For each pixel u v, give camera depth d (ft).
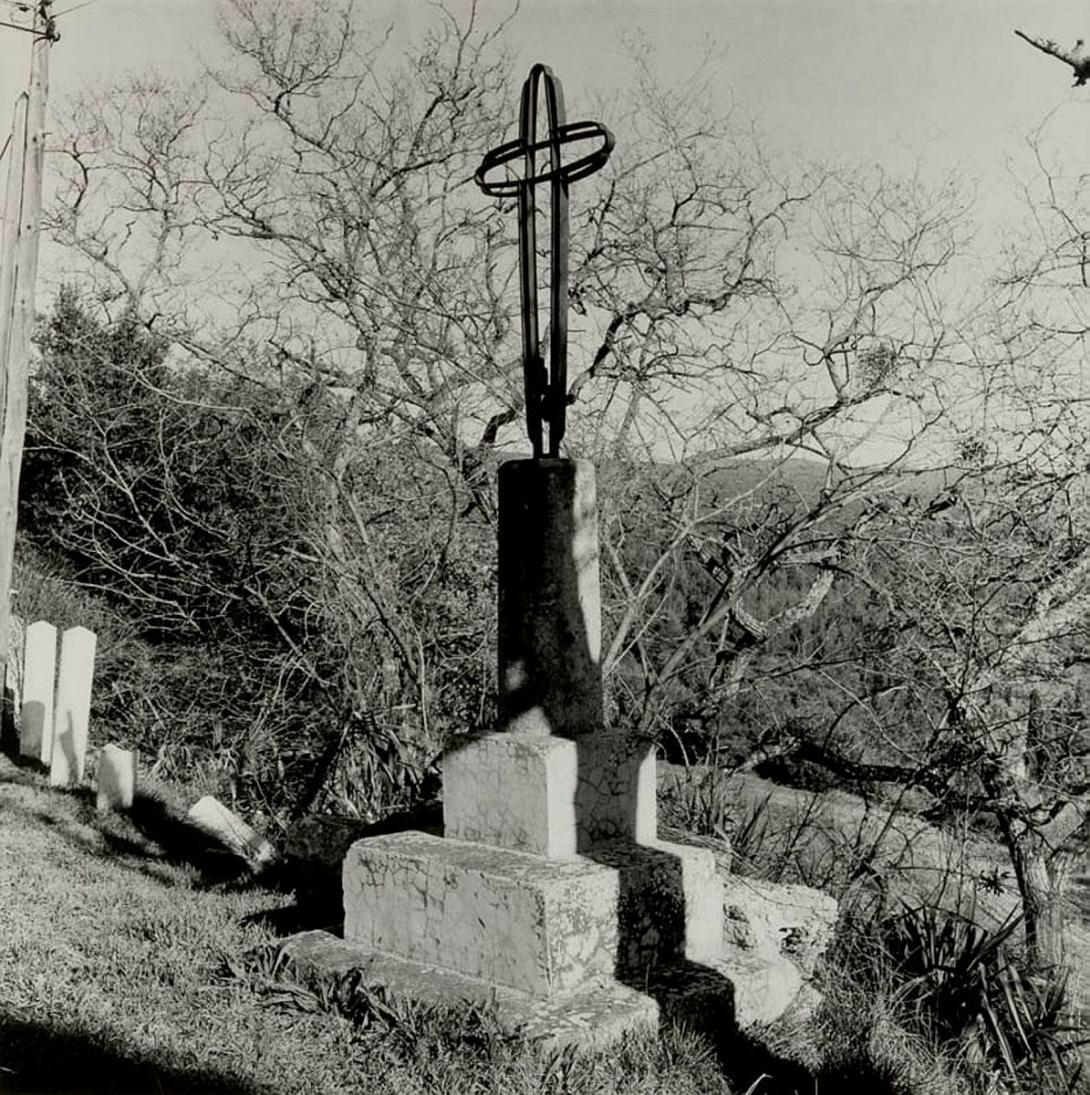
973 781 24.31
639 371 32.40
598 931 15.52
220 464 39.32
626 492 29.22
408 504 32.09
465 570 30.71
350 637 28.58
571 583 16.74
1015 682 24.40
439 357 31.19
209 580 36.76
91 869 24.14
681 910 16.80
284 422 35.24
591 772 16.62
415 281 33.63
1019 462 26.78
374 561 29.09
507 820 16.49
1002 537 26.25
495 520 31.37
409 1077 13.62
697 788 25.03
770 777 31.45
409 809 23.76
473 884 15.58
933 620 25.43
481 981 15.43
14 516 35.94
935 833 25.71
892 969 20.06
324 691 32.19
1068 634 24.95
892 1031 17.97
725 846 21.02
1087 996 22.54
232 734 38.24
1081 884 29.30
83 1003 15.42
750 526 29.17
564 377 16.81
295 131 39.37
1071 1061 19.27
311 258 37.40
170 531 42.86
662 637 28.81
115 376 44.83
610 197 35.88
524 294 17.07
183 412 40.50
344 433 33.12
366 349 34.60
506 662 17.03
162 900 21.70
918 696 25.16
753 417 30.12
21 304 35.63
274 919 19.94
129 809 30.86
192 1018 15.14
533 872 15.40
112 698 43.27
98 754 38.45
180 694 40.81
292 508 31.32
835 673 28.09
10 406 35.65
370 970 15.93
